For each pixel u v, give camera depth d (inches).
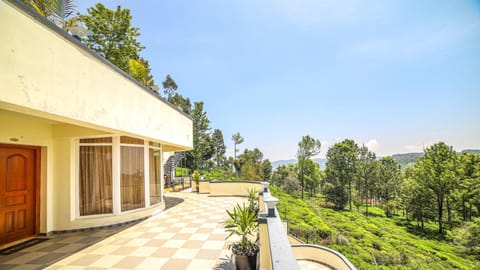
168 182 781.9
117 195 261.6
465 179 1293.1
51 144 234.1
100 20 665.0
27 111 120.9
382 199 1830.7
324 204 1796.3
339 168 1775.3
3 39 100.4
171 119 328.5
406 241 1093.8
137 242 197.5
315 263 389.1
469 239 996.6
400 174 1968.5
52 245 191.6
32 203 216.7
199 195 535.2
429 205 1370.6
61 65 135.6
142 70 557.9
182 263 153.3
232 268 144.9
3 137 184.5
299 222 1003.3
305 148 1895.9
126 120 212.8
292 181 1898.4
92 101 165.2
